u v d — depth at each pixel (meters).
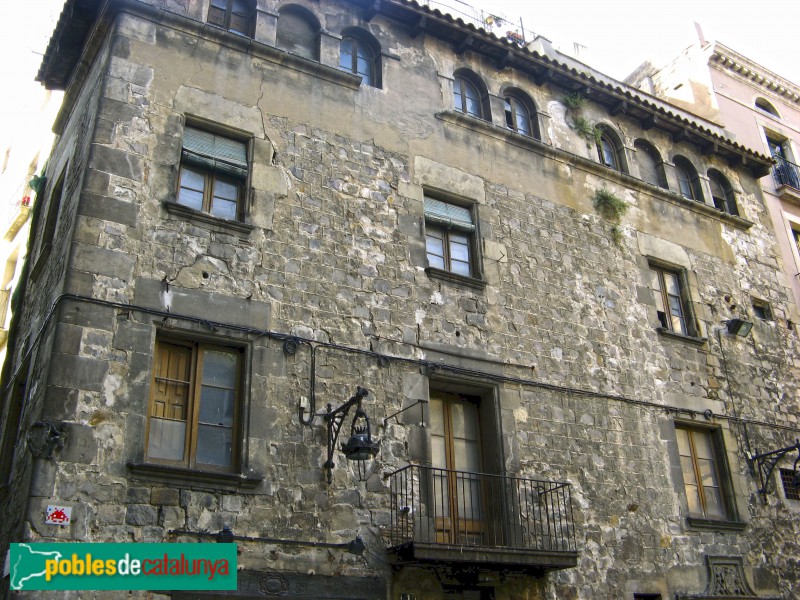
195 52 12.96
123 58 12.20
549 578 12.55
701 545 14.62
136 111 11.92
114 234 10.93
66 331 10.05
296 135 13.35
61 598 8.84
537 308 14.75
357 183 13.62
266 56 13.69
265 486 10.66
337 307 12.39
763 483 16.30
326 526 10.91
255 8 14.14
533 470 13.20
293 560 10.48
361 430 10.60
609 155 18.22
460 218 14.80
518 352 14.06
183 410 10.77
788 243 21.03
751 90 24.22
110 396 10.03
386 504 11.53
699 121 20.59
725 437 16.22
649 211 17.88
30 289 13.46
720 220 19.41
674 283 17.67
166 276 11.07
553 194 16.30
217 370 11.23
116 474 9.70
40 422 9.42
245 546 10.23
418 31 15.82
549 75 17.27
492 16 20.52
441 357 13.09
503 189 15.58
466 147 15.48
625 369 15.35
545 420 13.77
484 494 12.92
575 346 14.88
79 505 9.34
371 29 15.43
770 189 21.72
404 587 11.23
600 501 13.72
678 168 19.64
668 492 14.66
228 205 12.43
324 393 11.70
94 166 11.19
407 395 12.46
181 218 11.55
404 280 13.30
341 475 11.30
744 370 17.50
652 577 13.70
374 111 14.52
